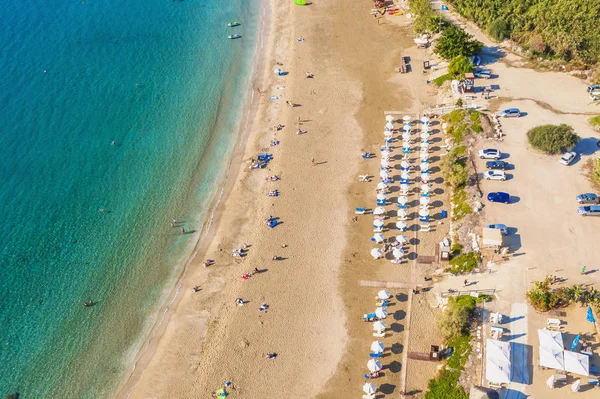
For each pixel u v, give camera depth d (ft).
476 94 287.48
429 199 236.02
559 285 193.16
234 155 274.98
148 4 419.74
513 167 242.17
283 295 205.67
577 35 300.20
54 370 192.44
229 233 234.38
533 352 174.40
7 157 280.92
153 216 247.50
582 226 214.69
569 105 275.59
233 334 194.59
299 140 277.23
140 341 198.90
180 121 301.22
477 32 338.75
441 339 185.16
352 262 214.90
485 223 217.97
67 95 323.16
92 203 255.50
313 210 238.68
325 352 186.19
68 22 396.37
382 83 311.47
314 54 344.08
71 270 226.38
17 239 239.71
